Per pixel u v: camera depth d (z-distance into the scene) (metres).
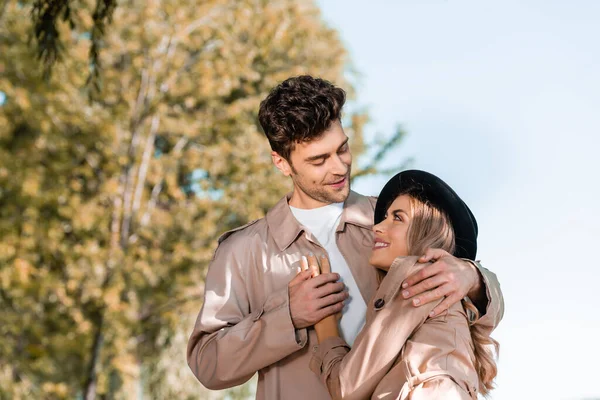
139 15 11.08
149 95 11.45
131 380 10.73
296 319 2.27
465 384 2.06
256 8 12.06
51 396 11.73
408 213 2.28
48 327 12.06
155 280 11.50
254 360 2.29
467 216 2.31
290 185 11.98
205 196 12.30
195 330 2.45
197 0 11.38
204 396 11.23
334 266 2.44
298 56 13.23
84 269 10.73
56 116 10.97
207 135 12.71
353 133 12.03
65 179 11.90
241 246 2.50
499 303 2.26
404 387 2.02
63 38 10.21
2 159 11.11
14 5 10.85
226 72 11.57
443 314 2.13
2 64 10.70
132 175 11.57
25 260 10.72
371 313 2.22
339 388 2.12
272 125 2.33
